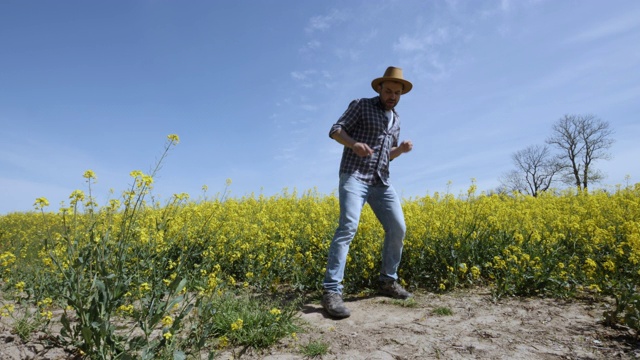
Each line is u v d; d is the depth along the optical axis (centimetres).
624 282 402
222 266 498
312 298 423
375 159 409
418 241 493
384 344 289
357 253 479
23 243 672
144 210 538
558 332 308
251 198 1023
